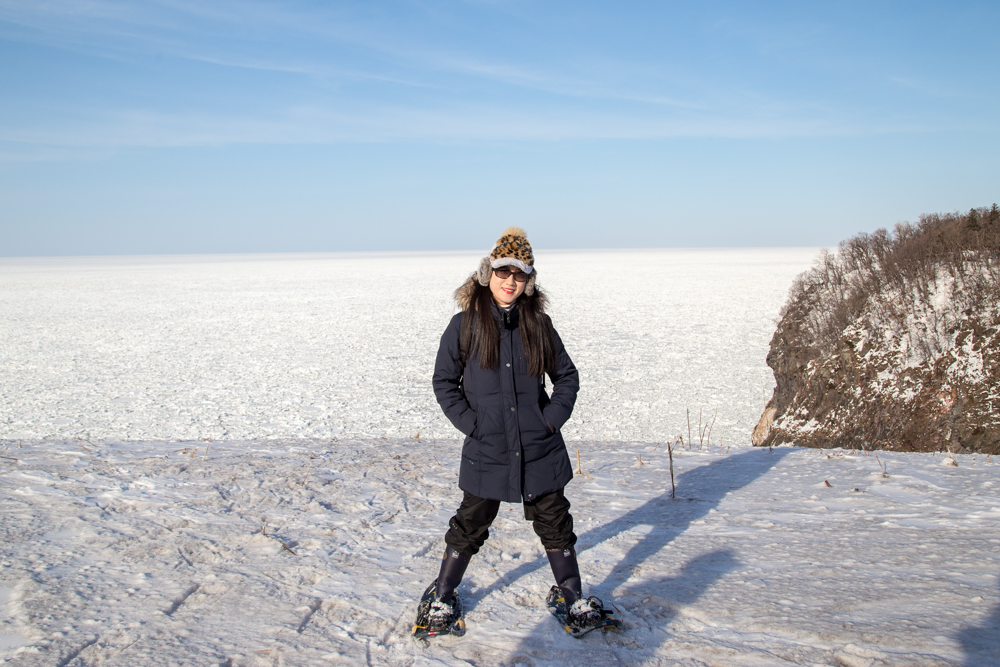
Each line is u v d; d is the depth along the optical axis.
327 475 4.80
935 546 3.20
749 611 2.51
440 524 3.70
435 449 6.16
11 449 5.84
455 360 2.51
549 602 2.61
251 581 2.85
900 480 4.63
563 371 2.55
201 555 3.15
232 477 4.64
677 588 2.78
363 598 2.70
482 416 2.44
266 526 3.61
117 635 2.32
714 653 2.21
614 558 3.20
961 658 2.07
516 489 2.41
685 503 4.22
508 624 2.49
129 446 6.20
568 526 2.54
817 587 2.72
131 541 3.30
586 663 2.18
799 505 4.12
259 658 2.19
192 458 5.38
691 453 6.03
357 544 3.36
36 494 4.07
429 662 2.19
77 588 2.70
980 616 2.36
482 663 2.19
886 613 2.43
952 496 4.19
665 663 2.16
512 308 2.48
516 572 3.02
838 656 2.14
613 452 6.14
